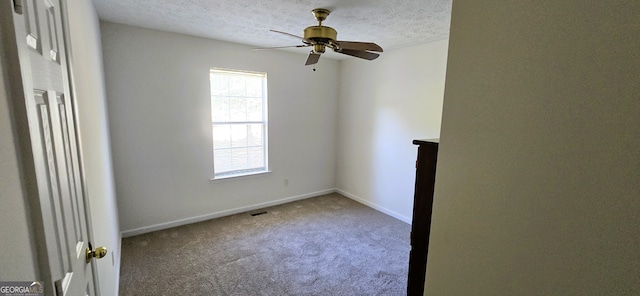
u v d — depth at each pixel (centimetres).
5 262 46
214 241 301
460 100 80
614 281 55
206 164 346
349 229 341
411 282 140
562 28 58
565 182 60
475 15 74
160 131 310
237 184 377
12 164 50
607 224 55
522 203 68
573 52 57
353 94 431
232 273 245
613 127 52
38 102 63
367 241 311
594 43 54
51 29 78
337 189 479
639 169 50
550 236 63
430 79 326
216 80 346
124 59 279
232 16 245
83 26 156
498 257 74
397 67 362
